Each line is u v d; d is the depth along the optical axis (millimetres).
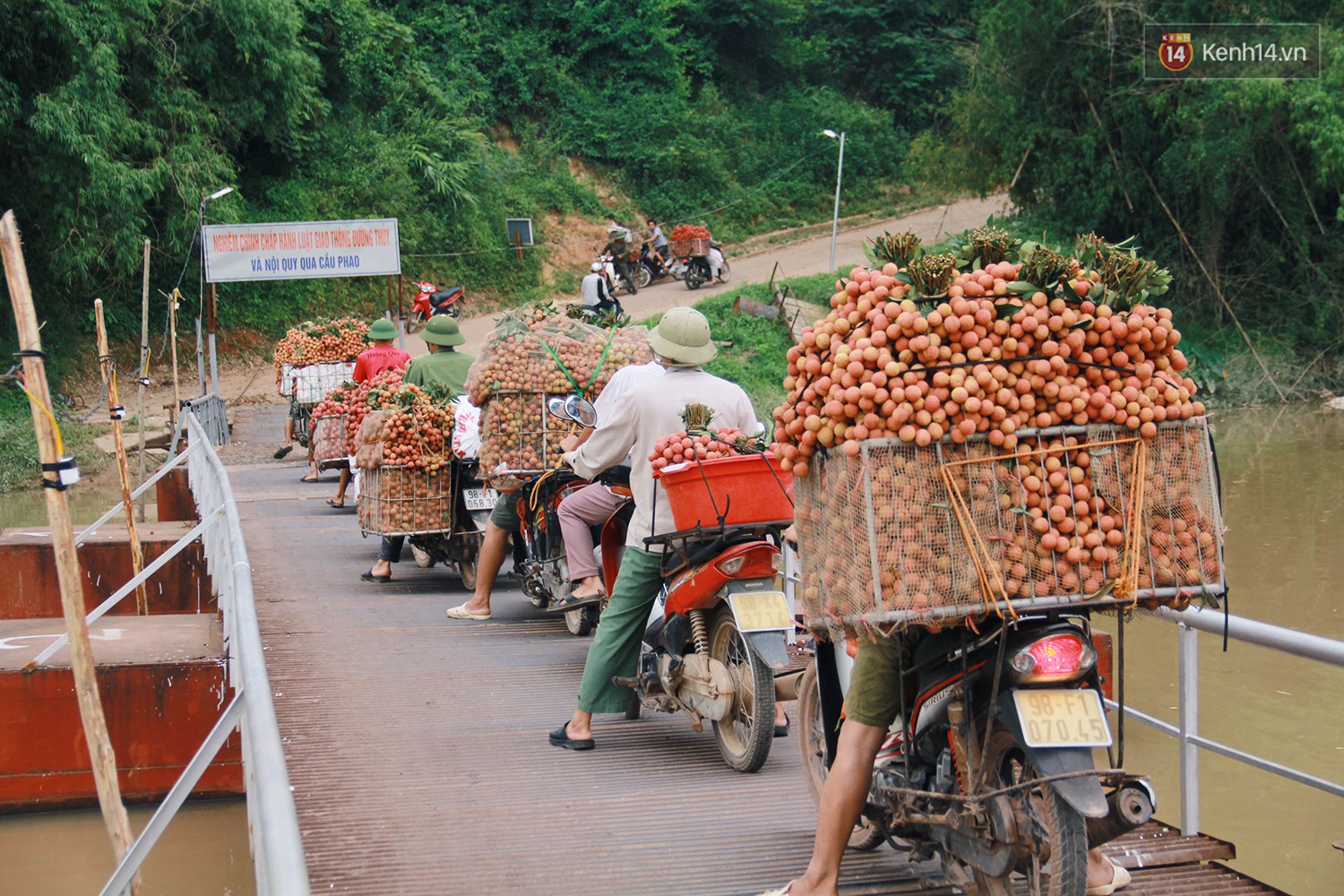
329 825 4078
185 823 6062
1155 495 2775
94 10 24766
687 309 4914
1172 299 28453
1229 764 6527
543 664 6250
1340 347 27531
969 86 30594
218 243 20016
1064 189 29156
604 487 5586
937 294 2770
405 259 34750
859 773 3166
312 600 7902
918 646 3062
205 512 8570
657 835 3980
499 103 42719
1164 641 8781
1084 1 26781
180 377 29156
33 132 24281
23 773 6070
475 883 3602
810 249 40188
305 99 31453
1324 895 5070
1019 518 2713
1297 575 10758
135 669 6156
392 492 7949
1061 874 2672
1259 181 26438
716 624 4789
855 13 51062
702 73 47812
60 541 3250
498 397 6727
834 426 2801
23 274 3176
